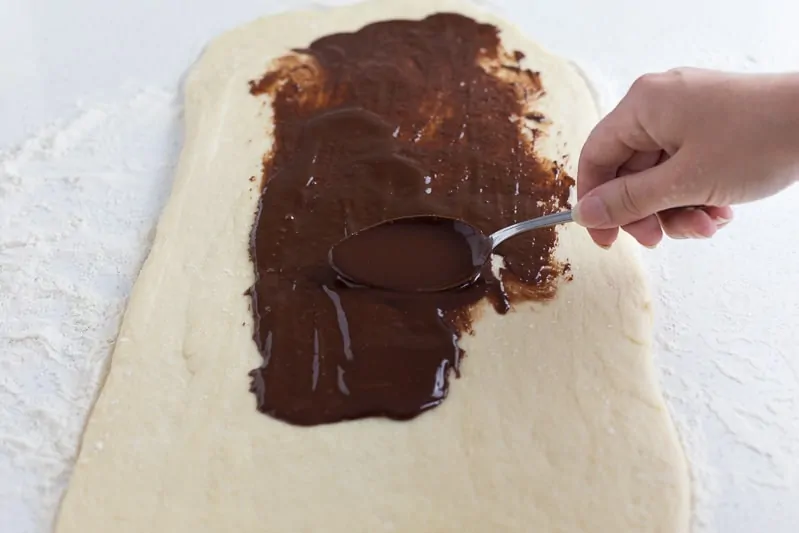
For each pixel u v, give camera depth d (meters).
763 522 0.31
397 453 0.31
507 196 0.38
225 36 0.45
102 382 0.34
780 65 0.45
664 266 0.37
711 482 0.31
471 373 0.33
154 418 0.32
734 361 0.34
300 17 0.46
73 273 0.37
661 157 0.34
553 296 0.35
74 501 0.30
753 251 0.38
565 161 0.39
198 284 0.35
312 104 0.42
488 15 0.46
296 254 0.36
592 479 0.31
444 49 0.44
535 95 0.42
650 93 0.31
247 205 0.38
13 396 0.33
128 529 0.30
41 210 0.39
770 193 0.30
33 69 0.45
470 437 0.32
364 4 0.47
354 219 0.37
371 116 0.41
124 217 0.39
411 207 0.37
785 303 0.36
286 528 0.30
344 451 0.31
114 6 0.48
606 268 0.36
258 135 0.40
